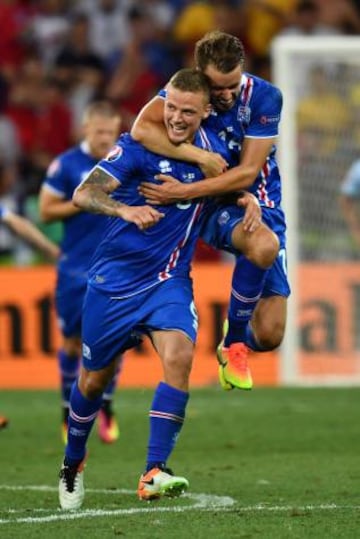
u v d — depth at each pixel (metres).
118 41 61.25
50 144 58.88
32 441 32.59
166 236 21.17
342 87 47.28
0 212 34.81
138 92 60.25
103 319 21.23
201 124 22.41
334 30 61.72
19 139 58.38
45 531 19.17
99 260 21.48
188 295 21.14
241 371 23.31
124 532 18.94
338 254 47.09
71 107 59.50
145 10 61.75
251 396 43.03
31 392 45.31
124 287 21.11
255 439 32.47
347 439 32.12
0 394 44.91
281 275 24.80
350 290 47.00
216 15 61.19
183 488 20.06
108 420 32.38
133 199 21.48
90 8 61.94
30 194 56.00
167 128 21.20
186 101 20.80
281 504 21.92
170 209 21.20
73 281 32.88
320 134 47.09
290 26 61.31
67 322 32.84
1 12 62.62
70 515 20.80
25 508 21.88
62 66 60.25
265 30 61.09
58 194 33.50
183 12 61.88
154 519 20.20
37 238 34.72
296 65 47.09
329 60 47.19
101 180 21.23
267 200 24.66
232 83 21.61
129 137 21.50
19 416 38.31
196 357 47.03
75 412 21.83
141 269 21.14
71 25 61.59
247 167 22.27
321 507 21.41
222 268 47.28
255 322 24.83
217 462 28.22
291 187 46.50
